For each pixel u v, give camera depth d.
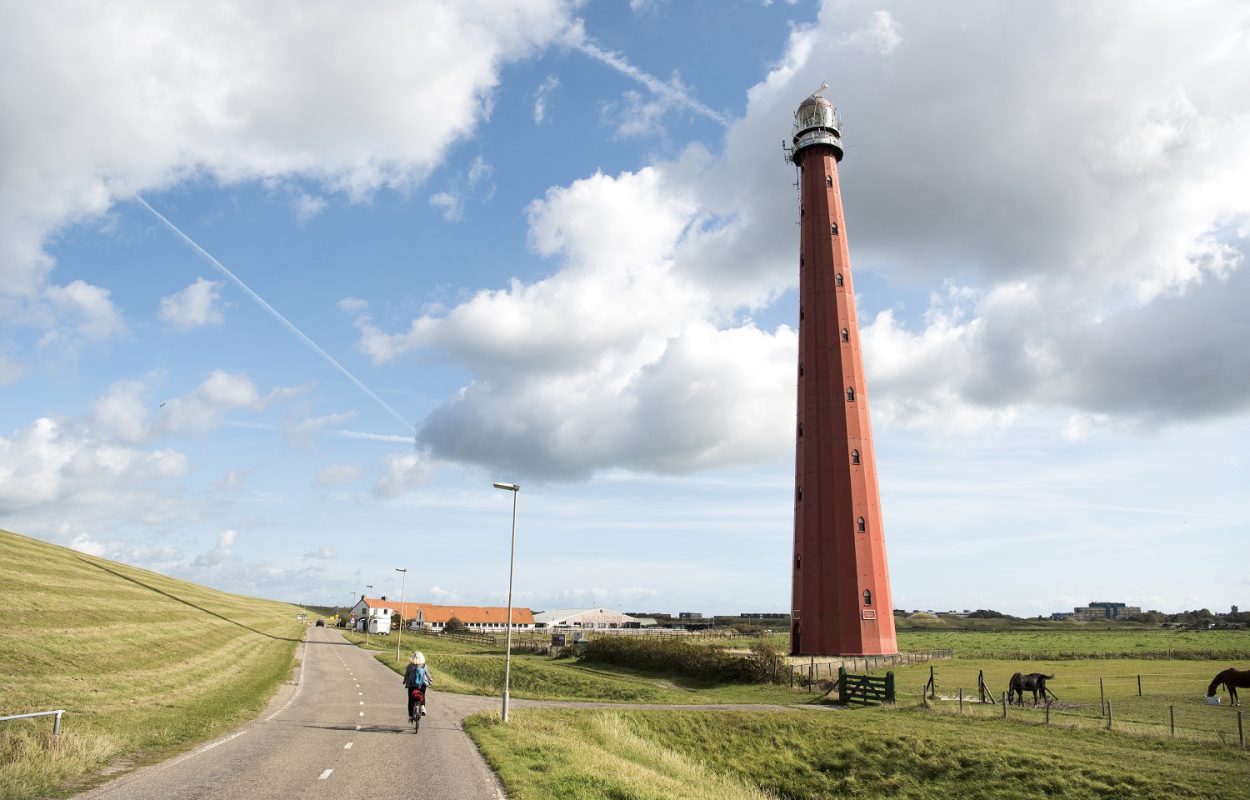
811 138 80.12
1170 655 74.06
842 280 76.00
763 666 53.09
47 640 37.00
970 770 28.50
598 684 53.12
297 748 22.16
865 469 70.50
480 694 43.81
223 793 16.09
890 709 39.91
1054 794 25.78
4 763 16.94
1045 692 40.44
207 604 107.38
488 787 17.61
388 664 66.81
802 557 70.31
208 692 36.38
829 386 72.62
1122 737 31.06
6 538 67.94
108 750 19.69
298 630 131.25
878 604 67.31
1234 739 30.27
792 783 30.81
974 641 111.38
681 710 38.62
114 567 96.94
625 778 19.98
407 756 21.44
